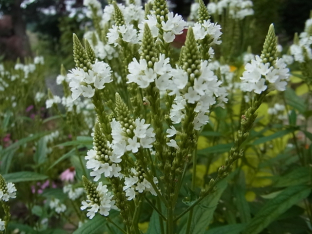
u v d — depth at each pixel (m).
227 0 0.43
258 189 0.33
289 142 0.50
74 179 0.49
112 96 0.27
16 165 0.44
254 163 0.39
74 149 0.30
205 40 0.20
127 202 0.18
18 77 0.46
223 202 0.30
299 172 0.25
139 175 0.17
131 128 0.15
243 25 0.48
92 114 0.46
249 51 0.37
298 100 0.34
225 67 0.35
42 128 0.65
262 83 0.16
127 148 0.15
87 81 0.17
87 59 0.17
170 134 0.16
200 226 0.21
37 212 0.38
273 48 0.16
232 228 0.22
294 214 0.27
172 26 0.18
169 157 0.17
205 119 0.16
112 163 0.16
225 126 0.36
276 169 0.40
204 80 0.15
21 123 0.45
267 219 0.22
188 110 0.15
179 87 0.14
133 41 0.22
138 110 0.20
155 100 0.16
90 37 0.37
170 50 0.20
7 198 0.22
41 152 0.39
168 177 0.16
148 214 0.30
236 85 0.35
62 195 0.35
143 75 0.15
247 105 0.32
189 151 0.17
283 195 0.23
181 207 0.28
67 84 0.31
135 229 0.18
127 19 0.27
